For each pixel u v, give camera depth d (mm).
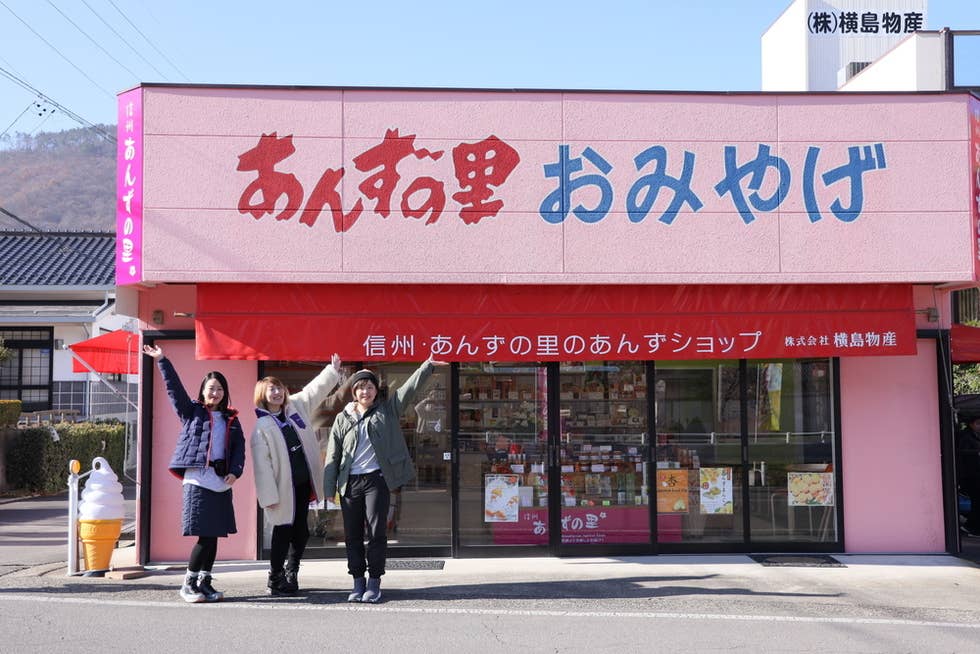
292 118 8688
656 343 8836
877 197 8906
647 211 8820
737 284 8922
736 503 9297
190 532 6922
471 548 9062
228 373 9078
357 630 6164
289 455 7285
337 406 9172
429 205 8719
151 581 7969
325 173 8664
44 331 20406
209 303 8648
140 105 8594
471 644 5836
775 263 8836
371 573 7102
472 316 8797
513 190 8766
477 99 8812
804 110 8953
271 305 8688
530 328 8820
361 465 7129
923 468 9344
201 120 8625
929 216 8898
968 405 11484
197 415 7098
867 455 9344
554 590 7578
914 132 8961
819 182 8906
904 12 19531
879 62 15805
